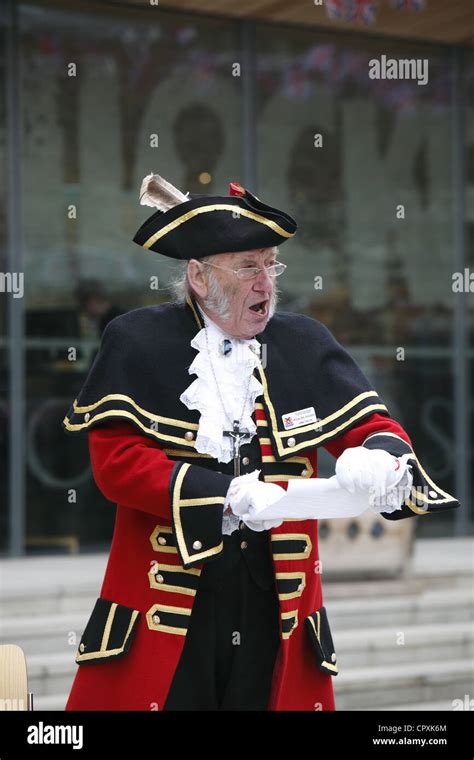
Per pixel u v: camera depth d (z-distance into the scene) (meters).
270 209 5.83
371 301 21.05
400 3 19.55
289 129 20.25
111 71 19.06
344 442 6.05
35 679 13.86
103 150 19.09
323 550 16.80
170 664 5.70
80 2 18.83
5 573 17.19
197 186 19.61
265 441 5.94
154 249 5.98
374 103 20.84
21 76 18.59
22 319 18.77
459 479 21.80
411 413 21.44
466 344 21.72
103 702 5.83
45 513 18.98
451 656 15.82
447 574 17.78
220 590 5.83
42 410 18.95
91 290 19.14
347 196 20.73
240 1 18.91
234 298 5.88
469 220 21.62
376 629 16.06
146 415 5.85
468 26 20.17
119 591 5.89
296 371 6.11
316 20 19.80
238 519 5.75
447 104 21.36
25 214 18.73
